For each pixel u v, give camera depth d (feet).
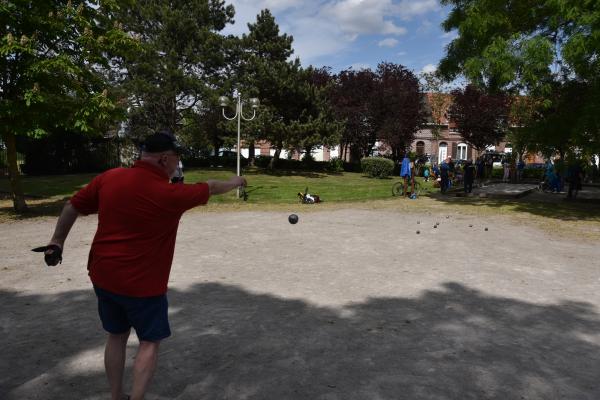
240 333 14.94
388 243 31.12
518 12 49.11
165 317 9.26
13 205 49.57
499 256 27.63
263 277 22.04
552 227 39.45
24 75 38.01
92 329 15.21
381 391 11.29
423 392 11.27
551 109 53.62
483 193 68.90
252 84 97.19
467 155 190.49
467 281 21.79
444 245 30.76
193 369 12.39
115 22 41.73
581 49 39.93
